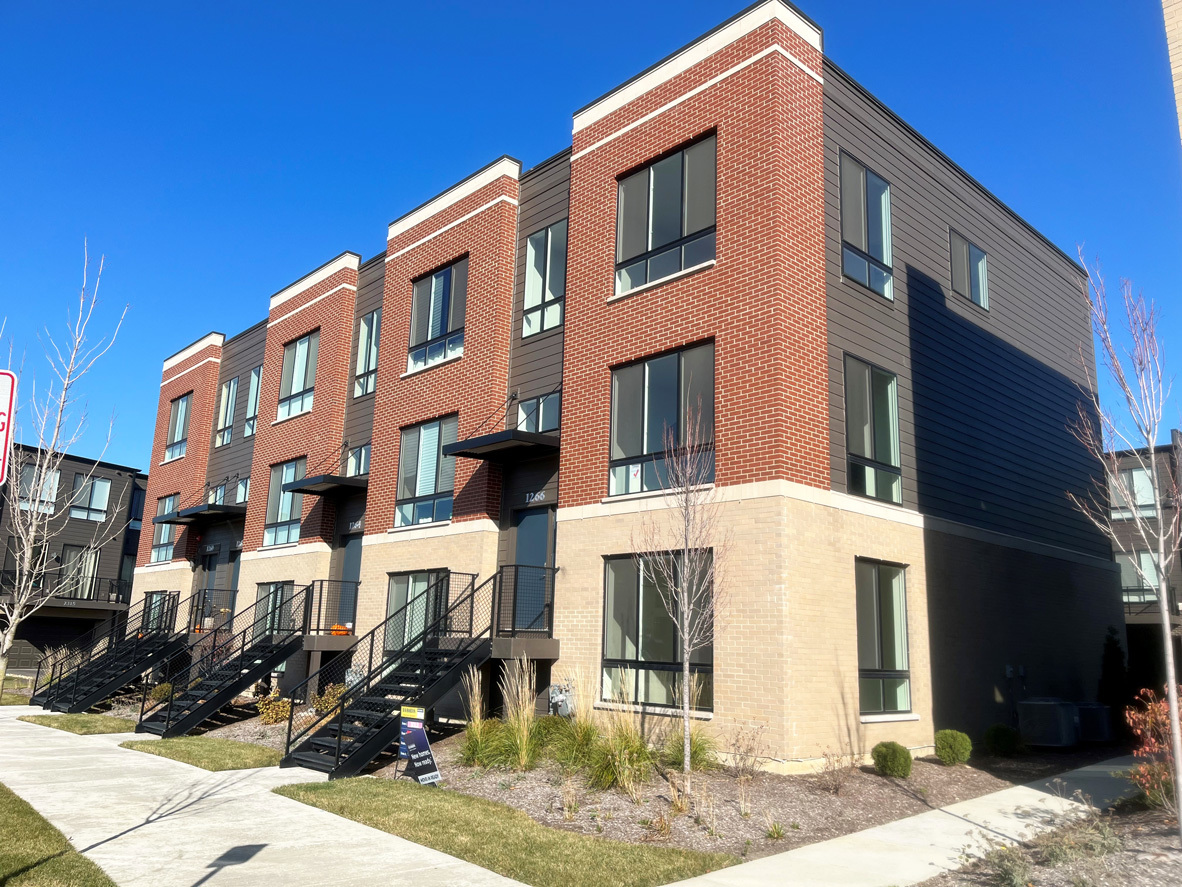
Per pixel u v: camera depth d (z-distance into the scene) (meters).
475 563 18.36
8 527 35.88
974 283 19.81
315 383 25.44
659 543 14.62
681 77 16.56
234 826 9.80
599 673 15.30
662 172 16.66
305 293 26.84
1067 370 22.80
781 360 13.94
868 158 17.20
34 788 11.80
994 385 19.66
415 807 10.71
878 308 16.56
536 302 19.09
